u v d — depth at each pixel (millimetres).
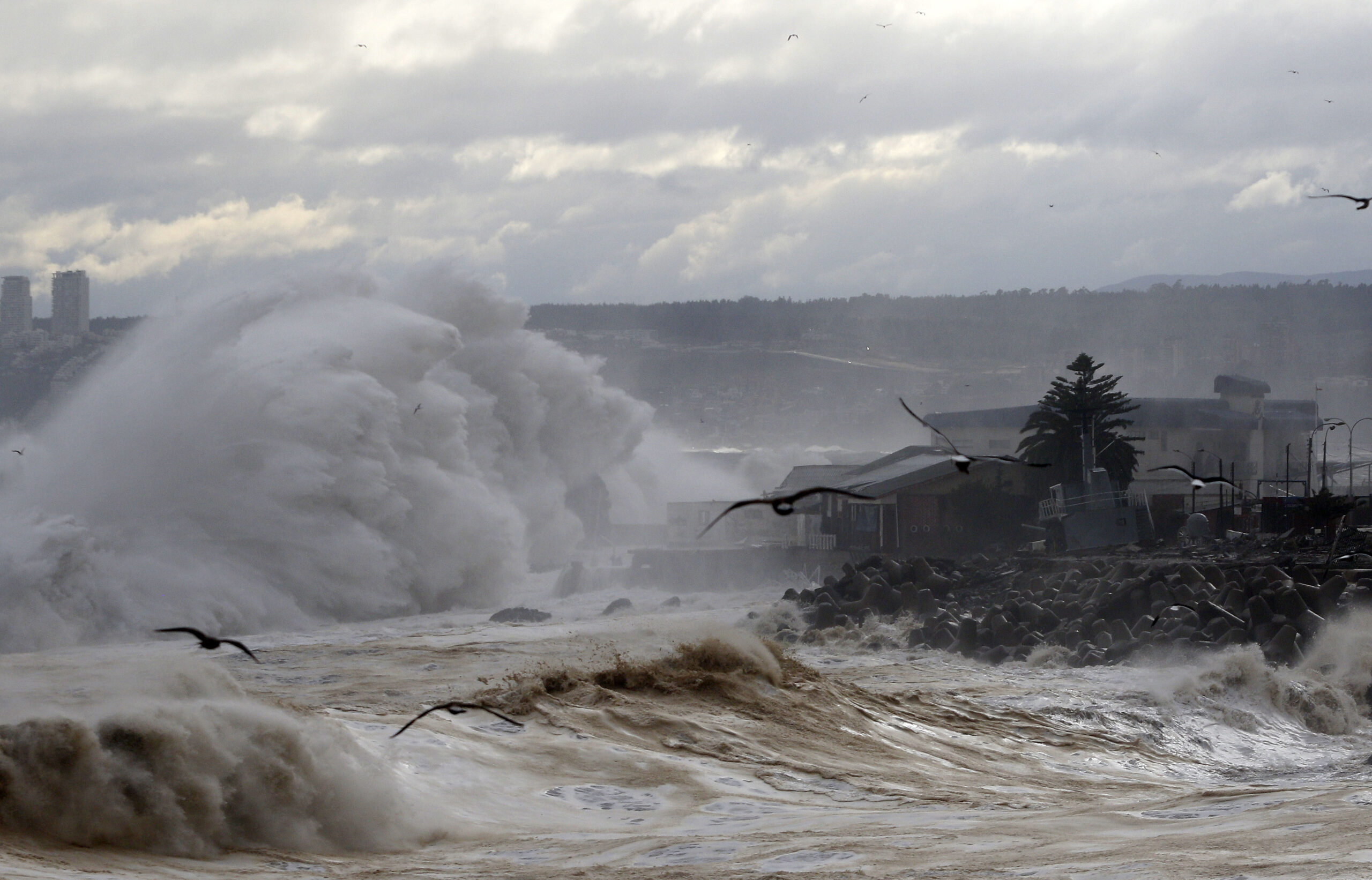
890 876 34094
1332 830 37312
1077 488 176500
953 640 117438
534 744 63094
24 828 39219
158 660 105375
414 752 57906
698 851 41562
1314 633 100562
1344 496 194750
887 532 190000
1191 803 48906
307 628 151750
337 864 41156
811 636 125000
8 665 104188
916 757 67938
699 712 72375
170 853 41062
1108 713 82562
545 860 41281
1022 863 35188
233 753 44719
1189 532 171000
